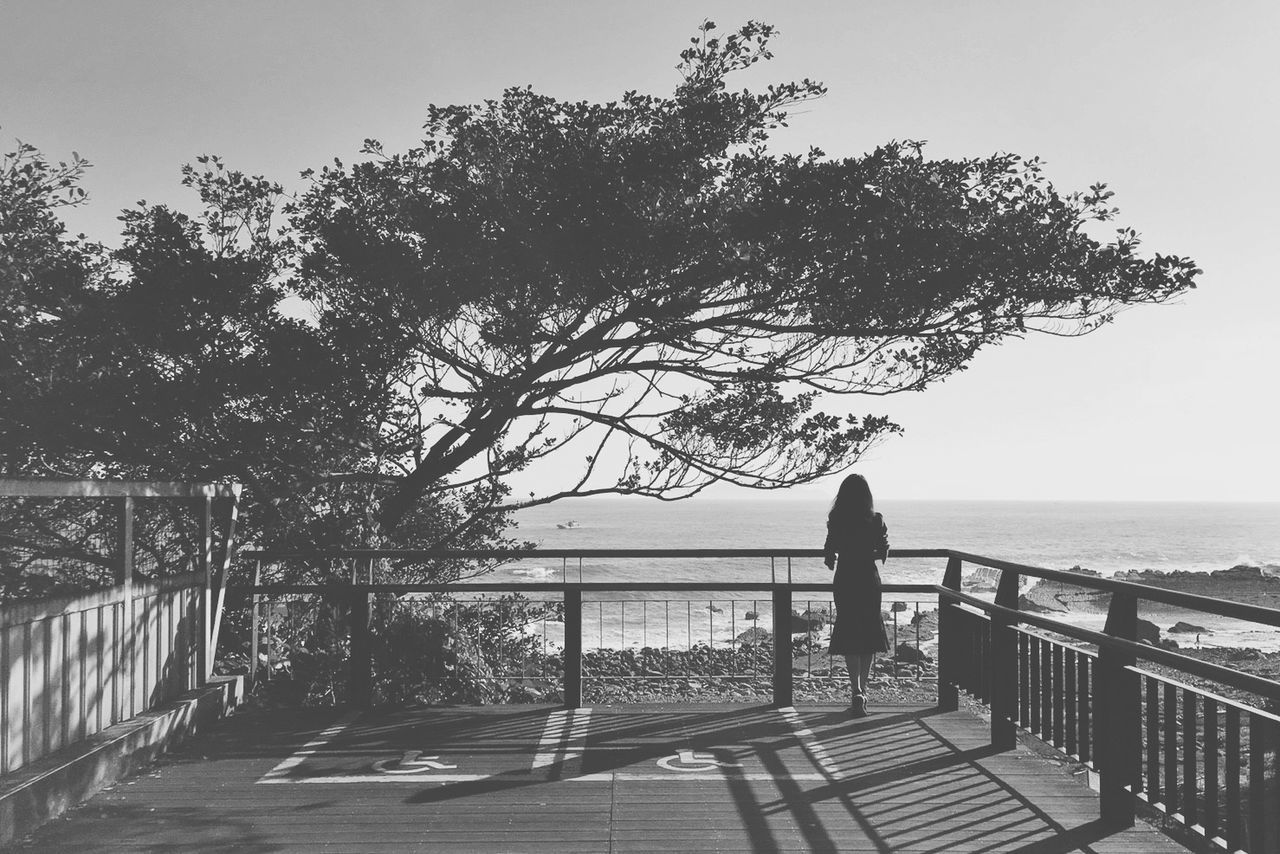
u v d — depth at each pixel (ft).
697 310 29.76
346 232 29.55
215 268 28.60
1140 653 14.40
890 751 20.56
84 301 28.48
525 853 14.61
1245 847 16.42
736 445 33.50
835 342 31.63
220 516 27.50
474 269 29.30
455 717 23.86
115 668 19.39
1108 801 15.80
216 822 16.01
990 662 21.68
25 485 15.31
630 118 30.78
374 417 30.76
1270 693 11.16
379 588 25.12
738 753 20.40
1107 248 27.20
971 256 27.32
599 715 24.09
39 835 15.29
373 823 15.98
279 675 27.61
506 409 32.24
